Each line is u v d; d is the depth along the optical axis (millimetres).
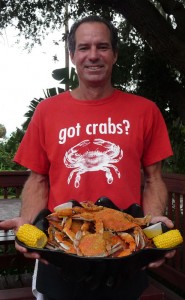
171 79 6992
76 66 1901
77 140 1850
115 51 1945
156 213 1945
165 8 6195
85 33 1848
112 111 1889
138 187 1900
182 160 6527
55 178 1893
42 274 1801
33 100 6727
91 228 1610
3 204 4777
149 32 6055
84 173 1832
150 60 6949
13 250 4246
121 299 1755
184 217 3713
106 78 1883
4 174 5117
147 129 1921
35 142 1958
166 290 3859
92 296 1735
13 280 3887
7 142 11609
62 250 1548
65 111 1900
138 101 1935
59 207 1667
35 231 1584
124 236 1567
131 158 1862
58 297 1758
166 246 1618
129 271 1573
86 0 7074
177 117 7070
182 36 6105
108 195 1821
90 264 1514
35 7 7473
